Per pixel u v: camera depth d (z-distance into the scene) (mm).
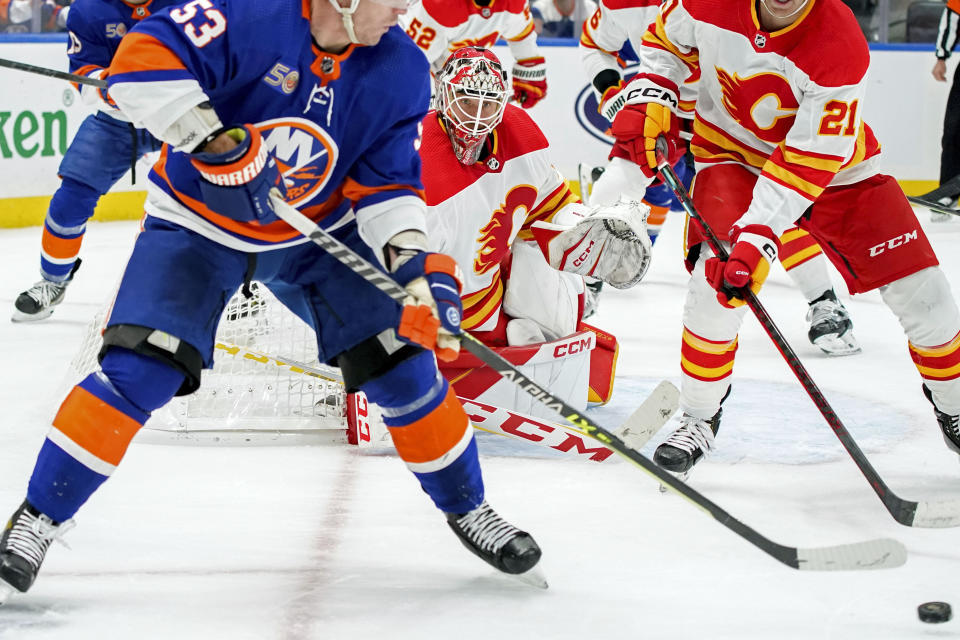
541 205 10086
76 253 14008
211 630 5949
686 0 8562
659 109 9086
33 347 12852
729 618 6258
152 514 7742
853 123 8062
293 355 10344
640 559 7145
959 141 22172
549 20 25141
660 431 10305
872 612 6355
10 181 21016
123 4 12531
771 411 10844
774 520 7957
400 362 6422
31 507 6051
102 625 5949
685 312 8758
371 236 6426
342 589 6582
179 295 6016
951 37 22047
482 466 9039
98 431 5945
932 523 7430
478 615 6242
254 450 9375
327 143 6102
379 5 5723
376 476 8766
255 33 5734
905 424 10484
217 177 5688
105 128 13180
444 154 9453
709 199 8898
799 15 7926
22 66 11086
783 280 18516
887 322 15195
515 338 10195
